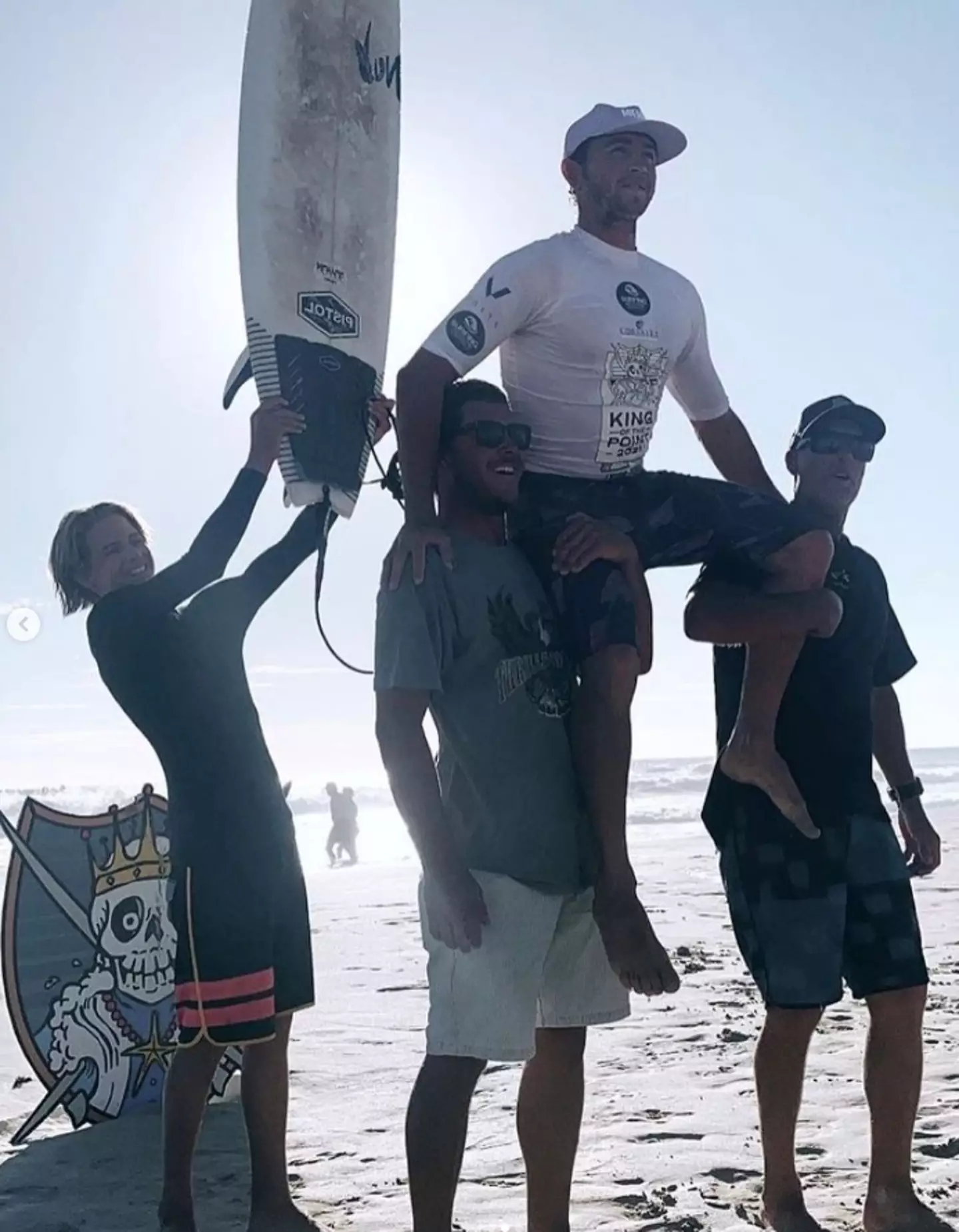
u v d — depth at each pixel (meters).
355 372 3.92
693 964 7.13
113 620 3.39
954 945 7.45
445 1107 2.90
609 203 3.30
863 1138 3.94
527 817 3.01
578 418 3.29
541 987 3.15
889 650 3.92
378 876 16.36
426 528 3.08
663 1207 3.42
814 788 3.43
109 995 4.51
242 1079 3.49
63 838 4.47
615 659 3.10
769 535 3.35
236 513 3.55
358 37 4.22
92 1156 4.11
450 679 3.07
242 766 3.42
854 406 3.69
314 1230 3.35
